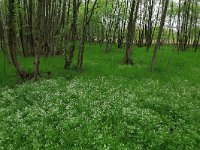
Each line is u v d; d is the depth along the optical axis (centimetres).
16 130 1220
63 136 1157
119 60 3038
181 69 2623
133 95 1689
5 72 2348
